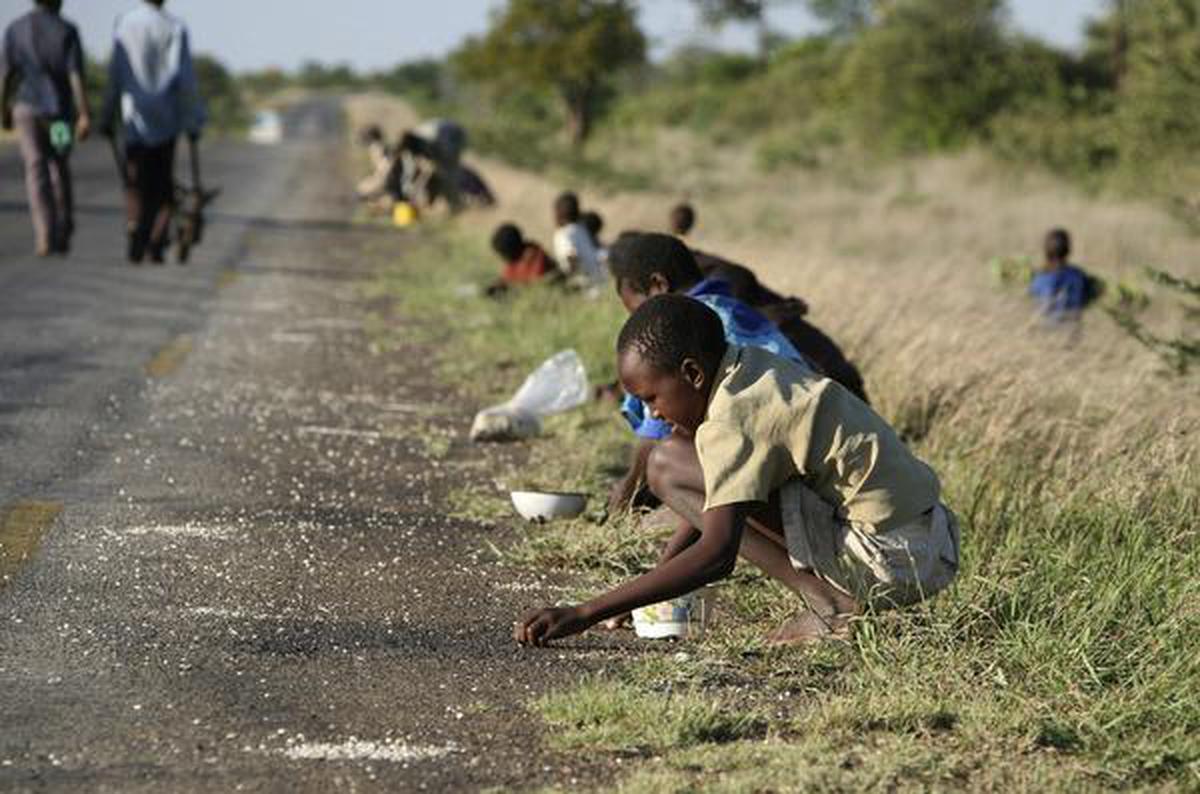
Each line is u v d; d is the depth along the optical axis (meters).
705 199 106.19
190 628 18.70
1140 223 78.00
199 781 14.27
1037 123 123.44
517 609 20.20
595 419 32.16
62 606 19.28
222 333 43.62
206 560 21.59
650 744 15.57
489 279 56.28
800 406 16.95
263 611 19.53
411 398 35.22
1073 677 17.44
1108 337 39.16
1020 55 144.38
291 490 25.98
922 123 142.00
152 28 46.09
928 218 86.88
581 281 47.31
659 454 17.95
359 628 19.08
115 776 14.30
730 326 22.06
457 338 44.38
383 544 22.95
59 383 34.34
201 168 143.75
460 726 15.94
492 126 185.62
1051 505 23.38
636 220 75.38
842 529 17.62
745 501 16.59
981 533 22.44
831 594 18.06
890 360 32.81
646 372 17.05
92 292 51.06
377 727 15.82
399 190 93.19
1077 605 19.22
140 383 35.00
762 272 45.62
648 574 16.23
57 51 45.25
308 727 15.73
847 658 17.97
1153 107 91.38
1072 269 43.09
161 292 52.25
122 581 20.44
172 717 15.84
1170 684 17.19
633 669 17.75
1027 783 14.78
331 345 42.50
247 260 64.62
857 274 47.03
